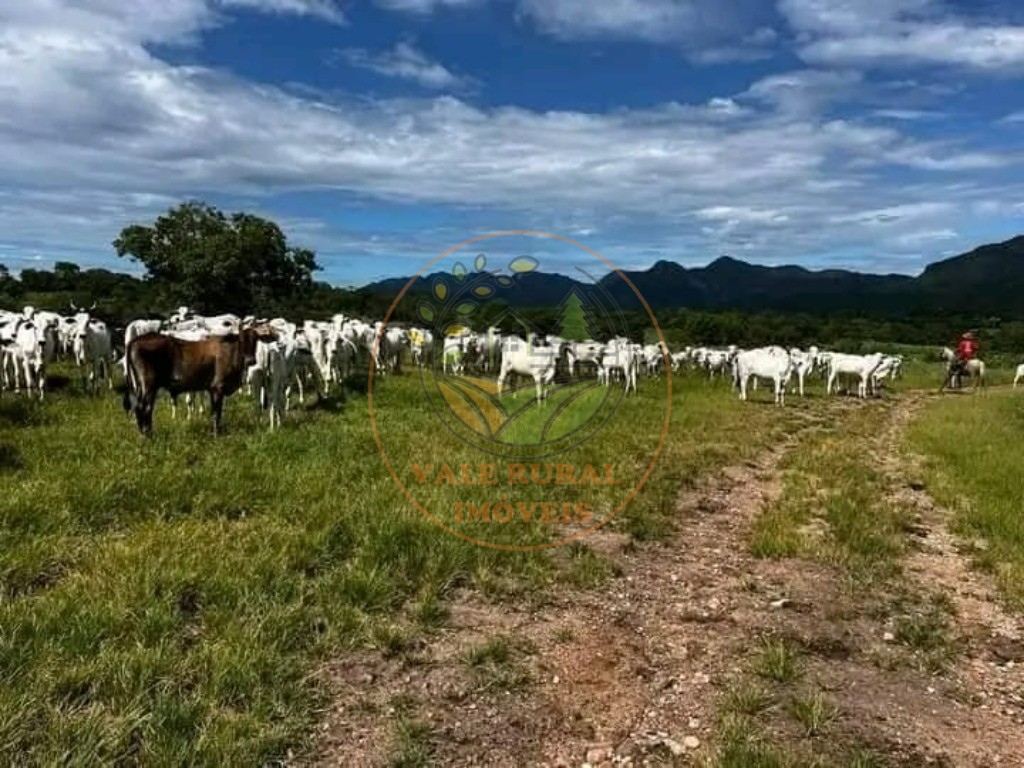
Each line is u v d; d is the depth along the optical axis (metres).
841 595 6.57
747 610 6.23
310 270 48.97
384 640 5.31
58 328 16.14
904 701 4.79
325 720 4.38
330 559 6.58
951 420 17.91
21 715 3.91
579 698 4.80
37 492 7.21
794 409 20.67
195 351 11.31
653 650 5.51
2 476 7.87
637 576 7.00
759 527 8.40
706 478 11.00
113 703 4.16
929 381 35.91
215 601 5.54
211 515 7.51
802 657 5.40
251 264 45.66
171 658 4.64
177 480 8.18
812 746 4.22
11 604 5.11
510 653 5.34
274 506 7.77
